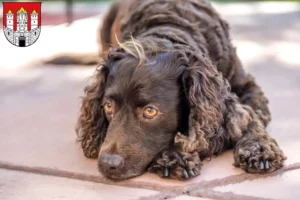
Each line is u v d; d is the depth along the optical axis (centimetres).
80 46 219
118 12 155
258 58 191
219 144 109
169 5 127
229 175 103
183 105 105
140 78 102
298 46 213
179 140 104
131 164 101
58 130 125
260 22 288
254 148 106
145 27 125
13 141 120
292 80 160
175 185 101
